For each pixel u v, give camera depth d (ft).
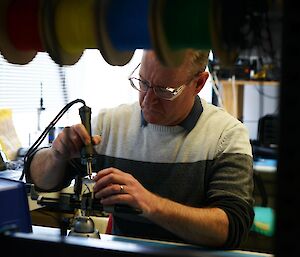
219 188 4.18
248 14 1.75
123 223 4.51
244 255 3.00
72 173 4.14
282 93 1.53
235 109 6.22
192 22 1.75
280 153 1.54
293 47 1.50
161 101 4.29
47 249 1.98
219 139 4.54
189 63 3.80
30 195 3.31
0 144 8.82
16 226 2.27
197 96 4.83
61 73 4.09
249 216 3.99
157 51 1.72
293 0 1.49
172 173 4.63
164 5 1.73
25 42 2.07
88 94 7.18
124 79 6.57
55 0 1.97
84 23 1.94
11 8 2.04
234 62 1.95
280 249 1.54
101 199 3.23
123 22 1.85
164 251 1.79
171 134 4.69
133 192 3.30
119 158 4.89
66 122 3.89
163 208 3.51
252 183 4.20
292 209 1.53
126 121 5.00
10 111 9.68
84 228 3.01
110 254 1.92
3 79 11.33
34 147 4.27
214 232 3.65
